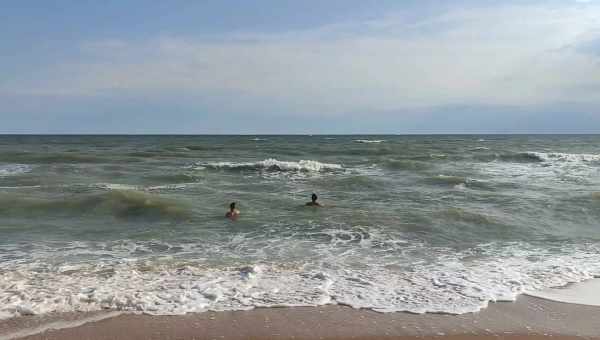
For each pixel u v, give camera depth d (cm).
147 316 570
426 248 936
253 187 1780
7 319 554
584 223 1189
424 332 542
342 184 1838
